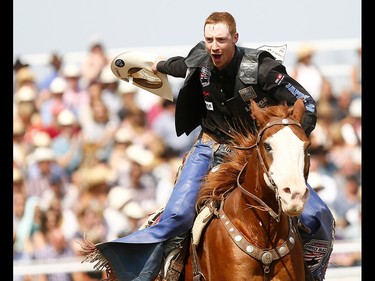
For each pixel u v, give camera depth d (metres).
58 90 37.91
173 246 19.27
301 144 16.70
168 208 19.33
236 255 17.88
